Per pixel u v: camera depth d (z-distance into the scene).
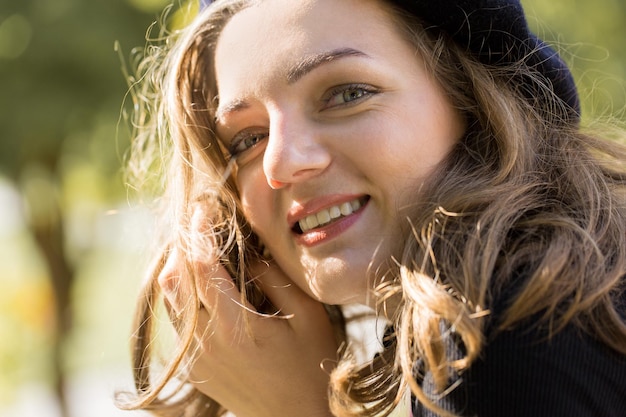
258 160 1.35
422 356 1.11
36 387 7.72
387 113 1.23
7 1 4.88
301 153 1.23
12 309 7.21
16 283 7.34
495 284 1.08
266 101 1.27
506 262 1.10
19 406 7.24
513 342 1.03
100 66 4.80
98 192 6.73
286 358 1.45
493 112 1.29
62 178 6.53
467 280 1.09
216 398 1.49
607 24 3.93
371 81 1.23
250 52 1.29
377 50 1.24
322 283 1.26
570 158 1.31
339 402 1.30
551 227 1.16
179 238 1.47
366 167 1.22
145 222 1.73
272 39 1.27
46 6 4.80
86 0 4.78
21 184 6.25
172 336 1.62
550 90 1.38
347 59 1.22
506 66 1.35
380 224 1.24
